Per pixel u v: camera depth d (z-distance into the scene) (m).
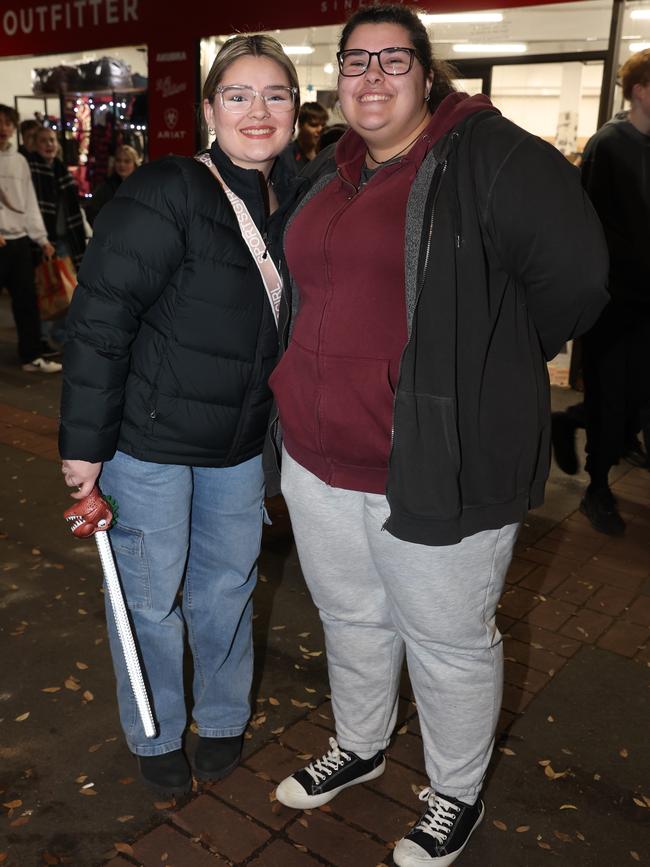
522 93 10.55
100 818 2.09
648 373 3.67
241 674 2.24
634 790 2.21
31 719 2.46
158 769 2.16
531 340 1.68
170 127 7.13
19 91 12.38
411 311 1.57
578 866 1.97
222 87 1.79
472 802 1.98
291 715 2.50
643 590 3.29
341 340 1.69
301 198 1.87
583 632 2.97
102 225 1.77
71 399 1.81
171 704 2.14
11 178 6.25
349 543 1.88
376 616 1.97
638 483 4.39
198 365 1.87
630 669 2.76
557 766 2.30
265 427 2.04
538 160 1.50
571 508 4.06
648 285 3.50
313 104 4.88
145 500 1.94
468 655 1.81
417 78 1.64
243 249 1.84
